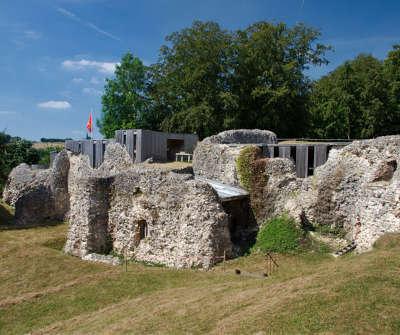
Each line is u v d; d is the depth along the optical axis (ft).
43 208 119.03
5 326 52.01
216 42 146.00
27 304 56.90
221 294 48.34
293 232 71.87
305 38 150.20
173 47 156.56
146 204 77.36
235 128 140.87
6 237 98.78
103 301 55.98
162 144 118.21
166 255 73.72
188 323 41.39
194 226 69.46
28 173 134.10
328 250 67.97
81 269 70.69
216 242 68.23
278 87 140.56
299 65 151.33
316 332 33.58
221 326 38.47
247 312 40.04
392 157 65.36
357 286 39.24
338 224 71.92
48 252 79.77
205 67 142.72
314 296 39.06
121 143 115.75
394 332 32.53
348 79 160.56
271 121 140.36
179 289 54.90
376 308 35.55
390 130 157.17
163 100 166.91
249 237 76.79
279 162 79.46
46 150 228.43
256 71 145.18
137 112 176.96
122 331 42.86
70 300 57.21
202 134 147.02
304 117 146.51
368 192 65.82
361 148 70.64
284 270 60.59
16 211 118.11
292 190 77.56
